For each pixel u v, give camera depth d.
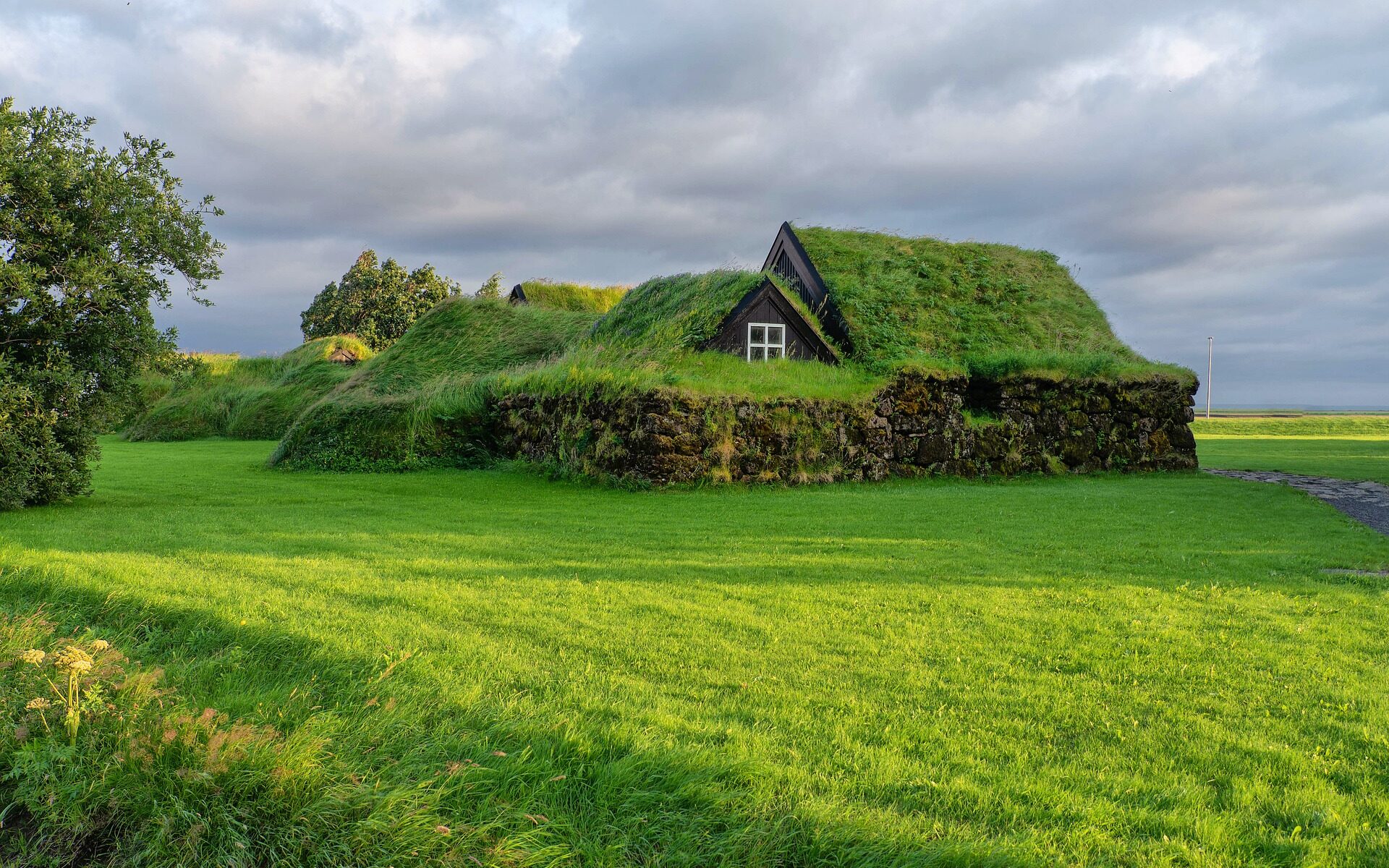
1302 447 42.25
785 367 26.02
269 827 3.41
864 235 36.25
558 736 4.29
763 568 10.00
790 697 5.44
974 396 28.52
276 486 19.86
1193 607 8.17
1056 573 9.84
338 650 5.82
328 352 46.97
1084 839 3.67
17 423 14.12
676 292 29.81
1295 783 4.32
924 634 7.03
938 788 4.12
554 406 24.48
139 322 15.20
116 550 10.20
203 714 4.24
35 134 14.37
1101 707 5.39
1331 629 7.39
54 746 3.90
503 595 8.24
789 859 3.40
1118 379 28.69
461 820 3.48
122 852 3.39
